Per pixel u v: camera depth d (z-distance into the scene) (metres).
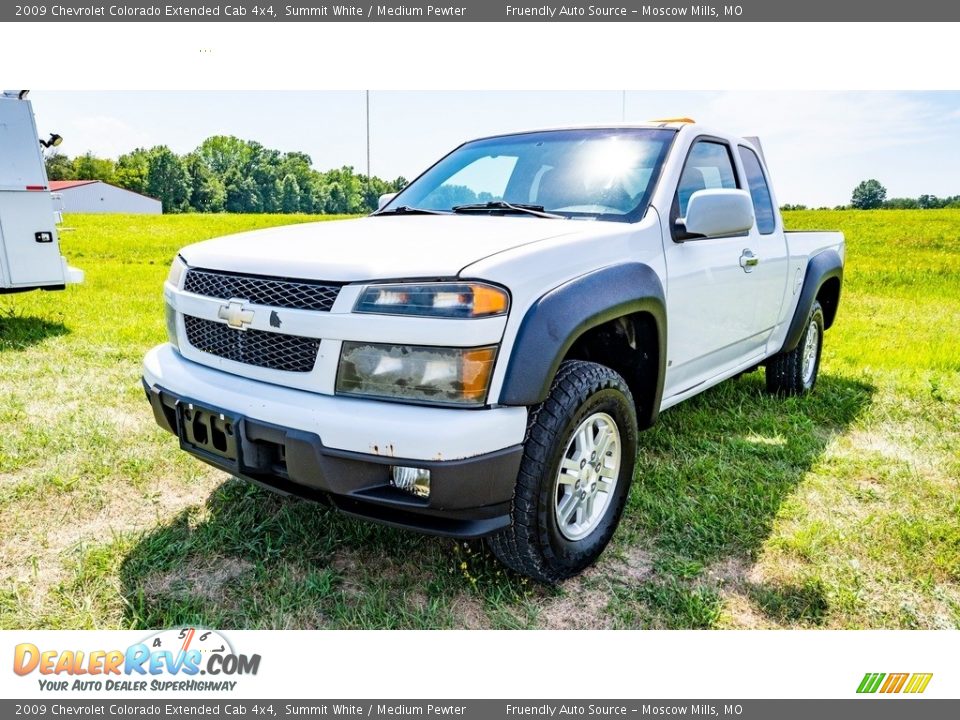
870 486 3.34
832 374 5.57
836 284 5.13
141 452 3.53
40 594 2.38
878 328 8.20
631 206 2.95
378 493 2.07
